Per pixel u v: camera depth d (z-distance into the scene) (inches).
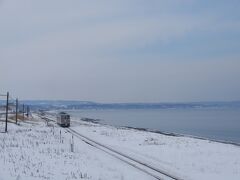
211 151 1475.1
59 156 1023.0
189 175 883.4
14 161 813.2
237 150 1562.5
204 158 1239.5
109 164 1029.2
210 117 7495.1
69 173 757.9
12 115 4207.7
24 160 850.1
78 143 1700.3
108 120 6437.0
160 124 5196.9
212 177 869.2
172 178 840.3
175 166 1031.0
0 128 2284.7
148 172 908.6
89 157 1135.0
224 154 1385.3
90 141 1876.2
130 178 804.0
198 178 846.5
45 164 834.2
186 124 5162.4
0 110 5659.5
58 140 1619.1
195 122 5679.1
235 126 4655.5
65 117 3341.5
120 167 979.9
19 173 668.1
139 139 2091.5
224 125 4879.4
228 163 1135.6
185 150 1483.8
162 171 930.7
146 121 6102.4
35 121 3978.8
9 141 1341.0
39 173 703.7
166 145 1692.9
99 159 1136.2
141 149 1509.6
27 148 1135.6
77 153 1189.1
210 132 3713.1
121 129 3240.7
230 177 879.1
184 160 1173.1
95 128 3189.0
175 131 3789.4
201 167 1027.9
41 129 2513.5
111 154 1304.1
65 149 1259.8
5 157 870.4
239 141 2716.5
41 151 1090.7
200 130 3996.1
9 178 601.9
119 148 1536.7
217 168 1021.8
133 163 1070.4
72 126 3489.2
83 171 805.9
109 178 764.0
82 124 4052.7
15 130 2172.7
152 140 2001.7
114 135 2380.7
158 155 1296.8
